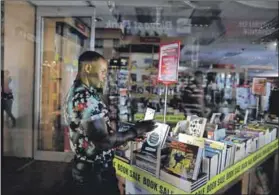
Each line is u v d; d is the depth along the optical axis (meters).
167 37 5.56
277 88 3.22
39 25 3.72
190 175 1.56
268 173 2.48
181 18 4.81
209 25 5.20
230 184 1.90
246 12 4.01
